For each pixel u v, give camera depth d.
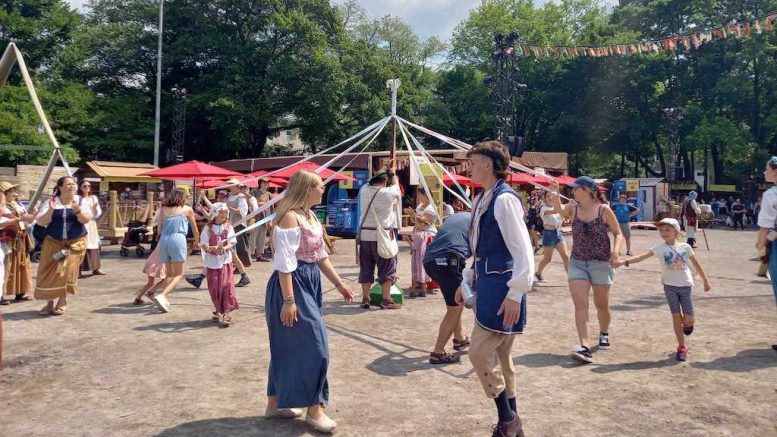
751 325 6.55
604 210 5.24
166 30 37.94
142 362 5.11
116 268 11.46
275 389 3.73
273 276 3.68
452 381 4.62
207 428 3.67
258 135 39.78
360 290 8.89
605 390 4.40
